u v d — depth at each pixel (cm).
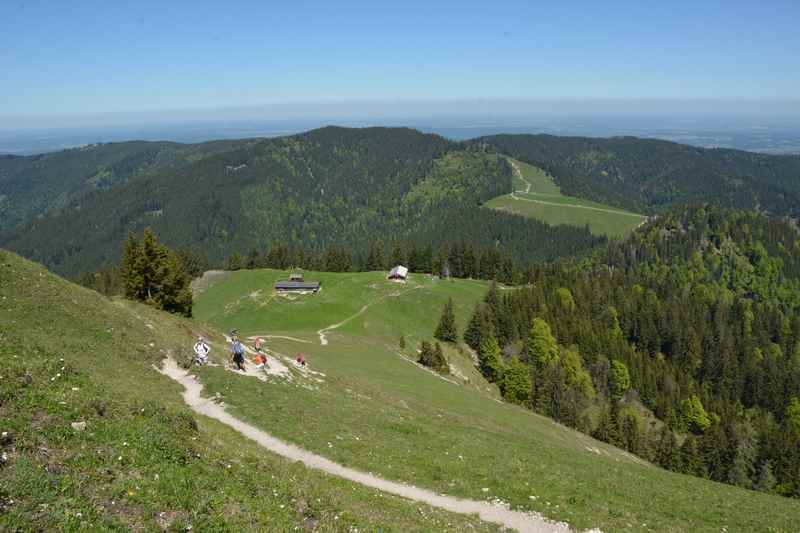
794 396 13212
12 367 1933
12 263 3922
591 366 12769
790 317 18575
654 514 2791
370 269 19462
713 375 14662
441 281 15550
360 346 8312
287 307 12256
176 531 1330
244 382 3588
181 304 6788
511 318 12706
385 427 3594
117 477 1459
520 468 3162
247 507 1555
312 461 2694
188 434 2019
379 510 1992
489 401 6831
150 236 6481
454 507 2488
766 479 9181
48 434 1520
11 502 1185
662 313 16138
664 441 9419
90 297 4141
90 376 2384
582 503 2742
